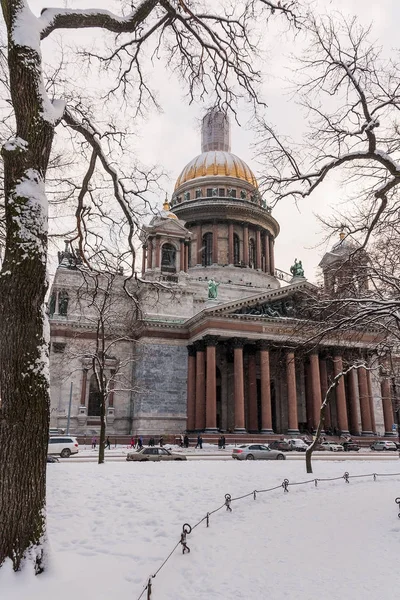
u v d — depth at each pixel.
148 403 71.38
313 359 71.00
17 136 11.24
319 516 16.17
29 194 10.79
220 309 69.00
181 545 12.96
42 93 11.54
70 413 68.25
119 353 74.44
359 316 20.20
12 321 10.22
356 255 21.77
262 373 69.06
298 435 67.88
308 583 9.93
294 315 71.50
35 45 11.59
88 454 51.53
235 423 66.81
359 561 11.17
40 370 10.32
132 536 13.79
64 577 9.88
